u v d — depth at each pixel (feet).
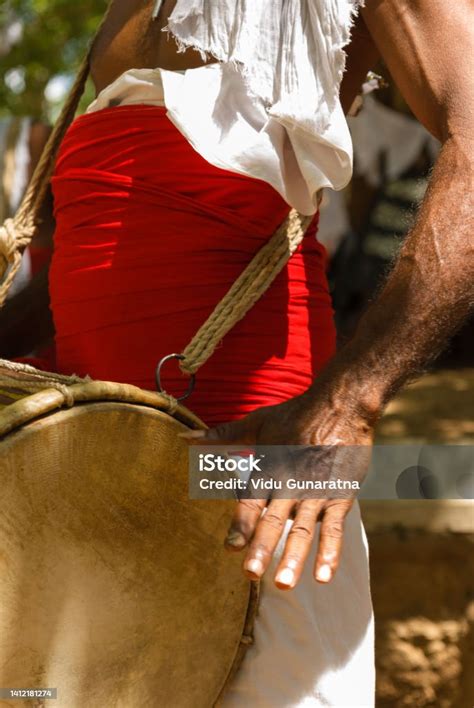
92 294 4.69
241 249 4.58
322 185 4.26
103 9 32.30
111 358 4.65
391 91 18.70
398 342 3.77
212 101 4.27
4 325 5.75
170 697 4.29
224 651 4.44
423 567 8.50
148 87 4.51
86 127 4.76
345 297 20.70
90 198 4.71
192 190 4.52
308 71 4.18
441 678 8.53
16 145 13.55
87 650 4.03
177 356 4.30
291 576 3.59
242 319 4.58
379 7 4.16
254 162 4.23
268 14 4.19
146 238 4.56
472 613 8.52
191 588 4.30
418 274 3.79
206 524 4.29
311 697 4.53
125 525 4.09
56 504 3.89
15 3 32.50
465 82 3.92
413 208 4.20
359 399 3.76
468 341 18.86
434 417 13.28
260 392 4.60
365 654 4.69
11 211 13.55
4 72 33.86
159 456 4.14
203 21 4.25
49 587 3.90
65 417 3.86
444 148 3.93
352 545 4.67
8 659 3.82
